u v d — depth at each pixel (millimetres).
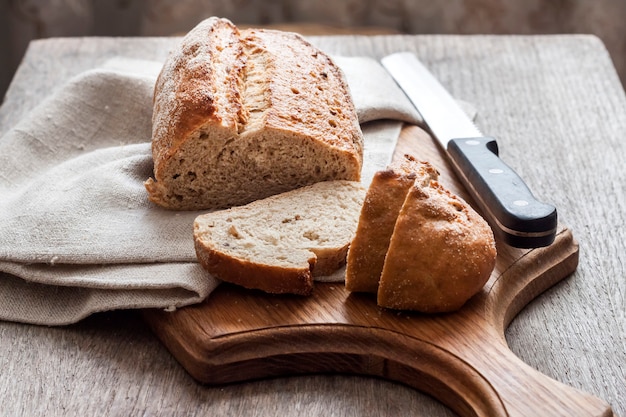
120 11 1428
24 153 941
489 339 754
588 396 709
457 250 762
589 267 854
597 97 1070
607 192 932
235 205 875
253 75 900
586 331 798
